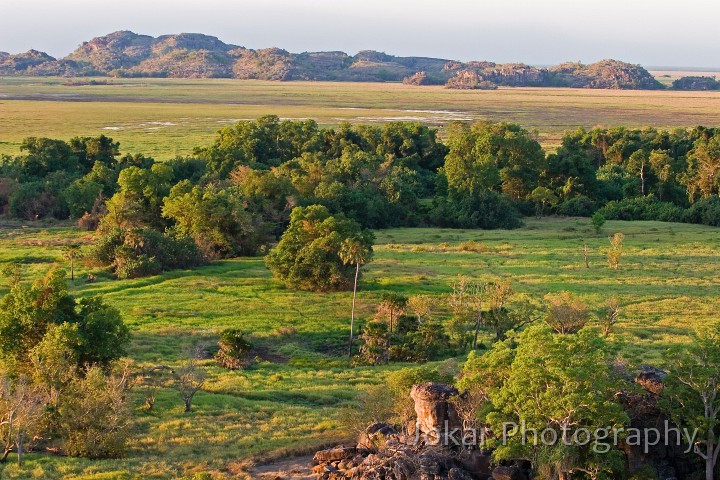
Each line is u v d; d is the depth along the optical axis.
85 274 80.75
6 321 43.66
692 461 31.73
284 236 79.81
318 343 62.53
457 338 60.19
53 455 38.44
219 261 90.25
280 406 46.19
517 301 69.50
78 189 111.00
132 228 86.69
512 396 30.97
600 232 111.25
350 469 32.28
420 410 33.69
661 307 70.19
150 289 76.00
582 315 61.09
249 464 36.06
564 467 29.55
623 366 34.34
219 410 45.12
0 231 104.00
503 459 31.19
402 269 85.38
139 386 48.47
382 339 58.53
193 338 60.75
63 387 41.19
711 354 31.97
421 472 30.62
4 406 37.69
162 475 35.03
